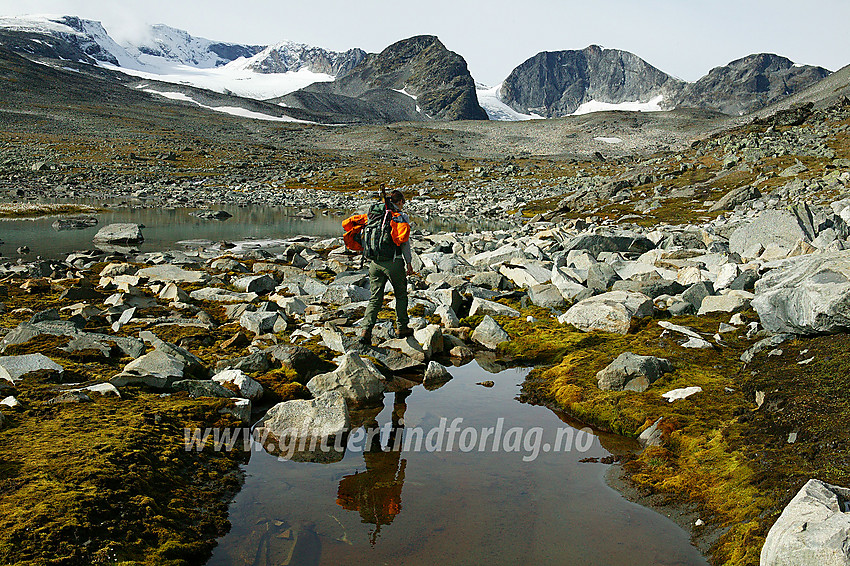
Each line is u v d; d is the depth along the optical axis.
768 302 8.97
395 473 6.11
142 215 38.12
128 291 13.50
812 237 17.14
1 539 4.06
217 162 88.50
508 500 5.58
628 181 51.16
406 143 143.62
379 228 9.63
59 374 7.55
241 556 4.57
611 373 8.23
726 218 32.22
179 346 9.34
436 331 10.41
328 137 153.75
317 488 5.75
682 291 13.40
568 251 19.14
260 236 29.89
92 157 81.44
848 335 7.54
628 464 6.38
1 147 82.81
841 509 4.14
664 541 4.94
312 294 14.28
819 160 45.62
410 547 4.75
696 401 7.41
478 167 88.19
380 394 8.41
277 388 8.21
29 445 5.53
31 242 24.91
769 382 7.23
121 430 6.06
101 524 4.48
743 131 67.69
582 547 4.82
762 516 4.86
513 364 10.09
